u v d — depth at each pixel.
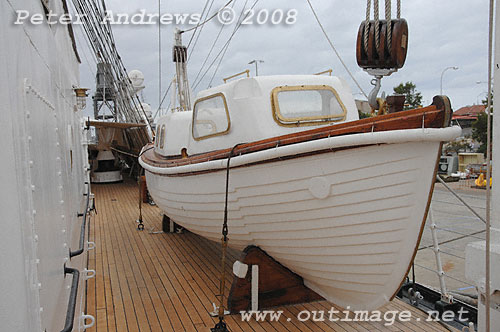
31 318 1.27
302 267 3.98
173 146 6.13
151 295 4.64
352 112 4.52
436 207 12.05
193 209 4.81
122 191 13.37
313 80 4.43
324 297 4.19
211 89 4.69
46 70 2.28
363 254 3.33
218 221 4.48
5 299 1.09
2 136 1.08
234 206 4.03
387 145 2.86
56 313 2.02
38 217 1.54
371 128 2.88
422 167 2.83
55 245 2.06
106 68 11.18
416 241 3.09
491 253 2.64
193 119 4.96
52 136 2.31
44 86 2.15
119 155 18.81
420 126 2.72
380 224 3.11
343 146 2.98
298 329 3.80
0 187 1.05
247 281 4.14
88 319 4.00
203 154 4.48
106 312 4.19
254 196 3.76
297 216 3.54
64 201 2.88
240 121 4.16
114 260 5.98
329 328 3.82
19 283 1.13
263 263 4.18
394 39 2.79
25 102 1.39
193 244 6.80
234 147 3.80
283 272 4.25
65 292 2.59
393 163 2.89
